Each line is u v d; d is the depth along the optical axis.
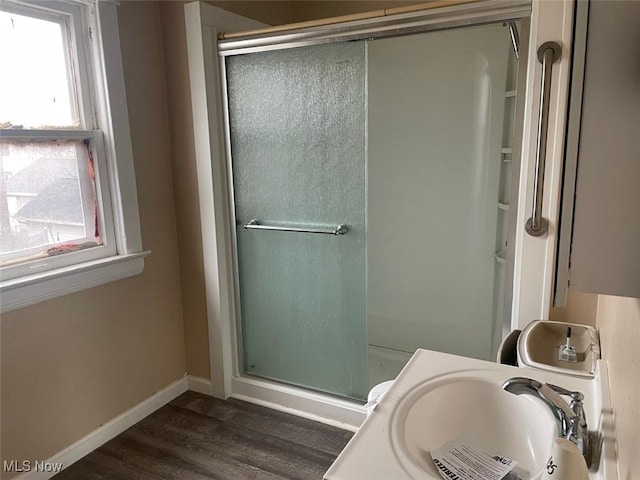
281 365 2.34
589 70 0.55
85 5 1.82
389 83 2.49
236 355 2.39
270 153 2.13
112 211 1.99
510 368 1.13
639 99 0.54
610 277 0.59
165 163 2.20
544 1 1.43
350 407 2.11
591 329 1.56
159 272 2.22
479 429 1.01
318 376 2.26
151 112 2.11
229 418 2.20
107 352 2.00
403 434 0.88
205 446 2.00
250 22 2.28
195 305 2.33
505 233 2.21
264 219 2.21
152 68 2.10
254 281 2.31
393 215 2.63
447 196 2.45
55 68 1.76
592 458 0.84
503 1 1.55
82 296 1.88
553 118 1.49
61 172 1.80
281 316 2.29
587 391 1.08
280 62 2.03
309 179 2.08
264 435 2.07
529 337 1.49
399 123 2.52
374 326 2.71
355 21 1.81
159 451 1.96
